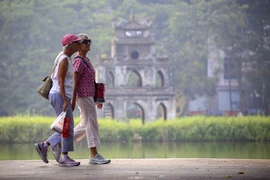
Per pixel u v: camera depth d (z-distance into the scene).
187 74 86.81
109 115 66.19
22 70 78.31
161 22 93.06
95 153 15.13
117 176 12.39
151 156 33.94
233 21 87.56
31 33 80.81
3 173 13.05
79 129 15.26
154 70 64.56
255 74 86.19
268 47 88.62
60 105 14.34
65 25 84.19
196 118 58.62
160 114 88.12
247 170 13.47
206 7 88.69
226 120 57.50
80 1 89.94
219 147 44.19
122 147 45.25
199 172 13.08
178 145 48.41
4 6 81.19
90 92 14.91
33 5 82.31
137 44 64.25
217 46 87.81
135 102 63.78
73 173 12.98
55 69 14.39
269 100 87.38
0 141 51.53
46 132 53.03
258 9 89.69
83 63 14.80
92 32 86.25
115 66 63.78
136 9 93.38
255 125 56.25
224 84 96.88
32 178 12.17
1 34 79.62
